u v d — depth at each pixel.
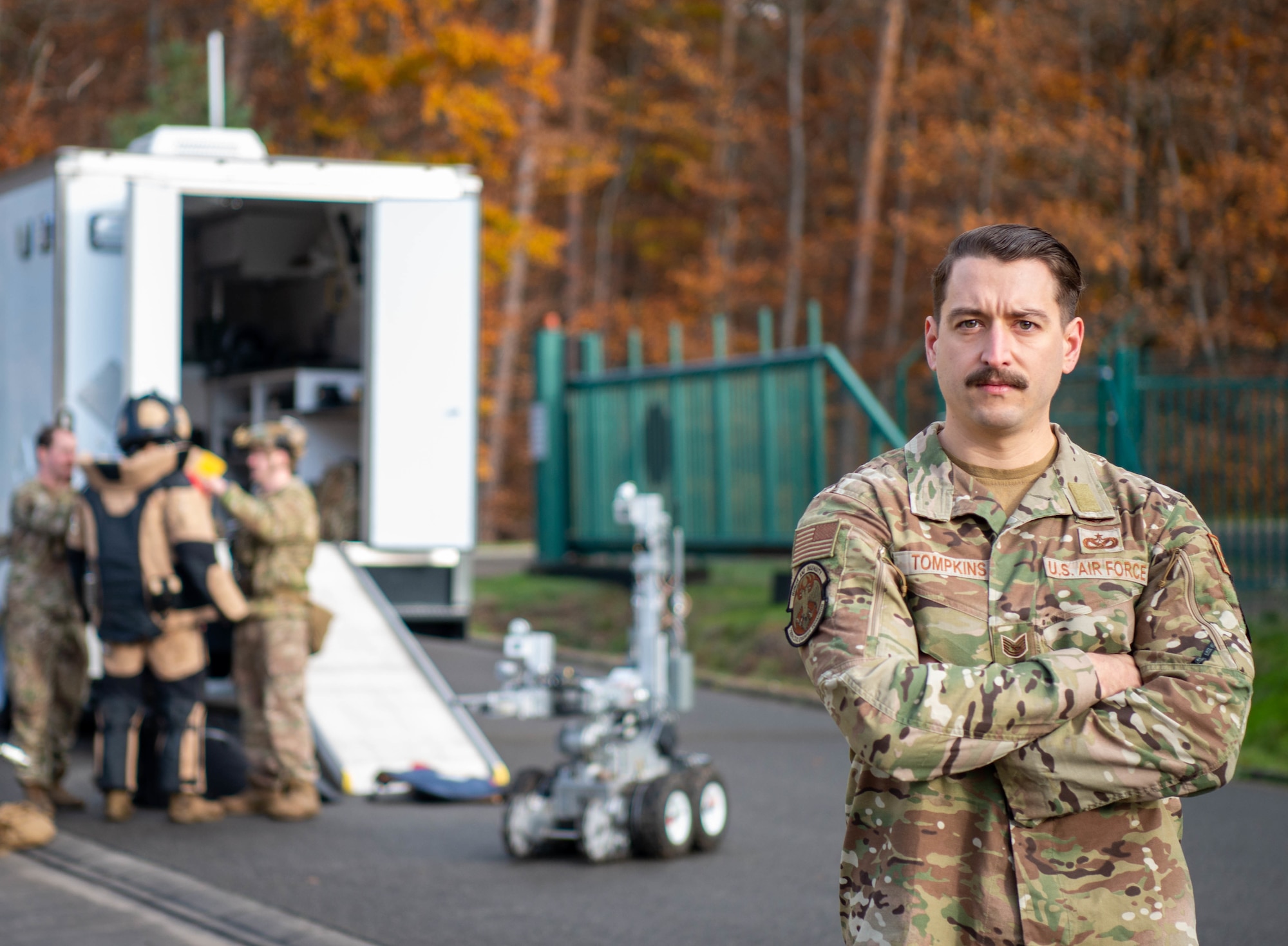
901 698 2.09
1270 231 21.81
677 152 39.88
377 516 9.47
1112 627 2.17
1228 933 5.26
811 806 7.50
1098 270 22.39
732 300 36.56
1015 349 2.20
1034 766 2.10
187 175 8.97
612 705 6.15
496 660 13.28
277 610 7.14
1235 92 22.83
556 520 16.92
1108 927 2.12
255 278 12.50
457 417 9.62
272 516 7.05
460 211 9.60
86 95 27.66
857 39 39.25
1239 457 11.57
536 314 36.91
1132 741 2.08
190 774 7.04
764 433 14.02
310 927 5.21
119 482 6.81
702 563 15.54
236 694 7.52
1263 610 11.20
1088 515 2.23
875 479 2.29
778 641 12.24
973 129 25.44
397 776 7.63
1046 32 23.97
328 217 12.12
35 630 6.93
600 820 6.16
